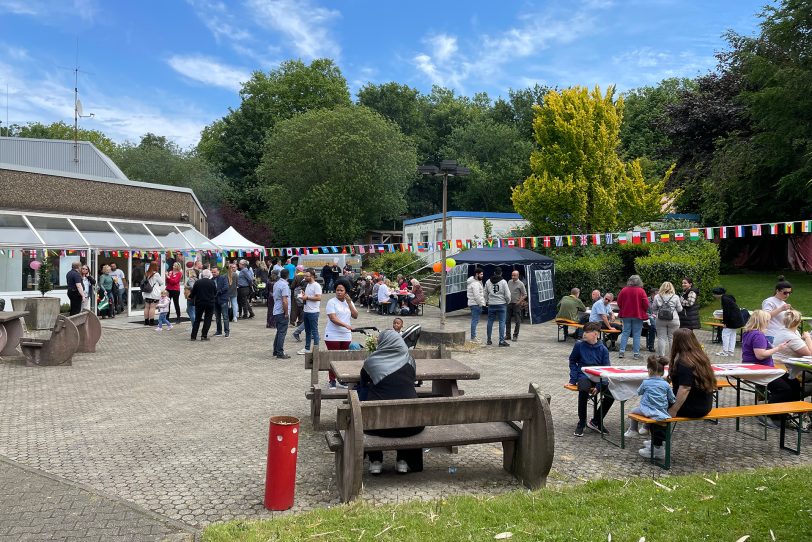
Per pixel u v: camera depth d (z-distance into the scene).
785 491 4.64
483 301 14.38
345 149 42.56
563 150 23.30
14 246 16.70
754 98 22.83
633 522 4.07
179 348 13.07
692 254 20.55
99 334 12.50
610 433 6.88
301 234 45.44
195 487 5.00
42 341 10.80
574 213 22.80
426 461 5.77
